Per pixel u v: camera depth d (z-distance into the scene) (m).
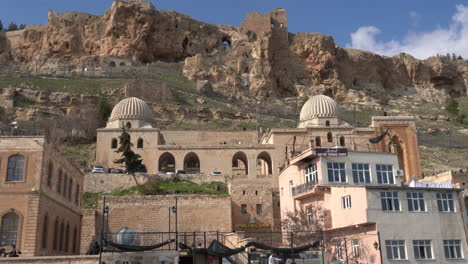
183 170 74.25
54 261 34.34
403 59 193.38
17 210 37.66
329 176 49.94
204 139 91.06
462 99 192.75
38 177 38.62
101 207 53.66
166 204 54.38
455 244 43.09
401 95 185.00
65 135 93.44
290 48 168.38
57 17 151.75
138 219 53.50
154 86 116.75
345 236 42.00
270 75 150.88
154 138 79.81
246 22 170.75
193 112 114.88
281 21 172.75
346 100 161.62
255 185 57.69
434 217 43.06
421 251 41.72
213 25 169.12
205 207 54.75
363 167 51.50
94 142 95.06
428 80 192.62
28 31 152.00
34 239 37.06
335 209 46.03
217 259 35.59
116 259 34.34
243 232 47.88
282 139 80.50
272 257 34.59
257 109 126.44
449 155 109.25
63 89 113.88
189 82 140.12
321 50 167.00
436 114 156.12
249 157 78.94
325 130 82.12
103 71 134.50
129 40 148.50
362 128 83.50
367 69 179.62
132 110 85.31
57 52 143.75
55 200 42.62
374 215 41.38
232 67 154.38
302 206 52.00
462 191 44.84
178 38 159.00
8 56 148.88
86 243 51.50
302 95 155.88
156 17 154.75
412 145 84.44
